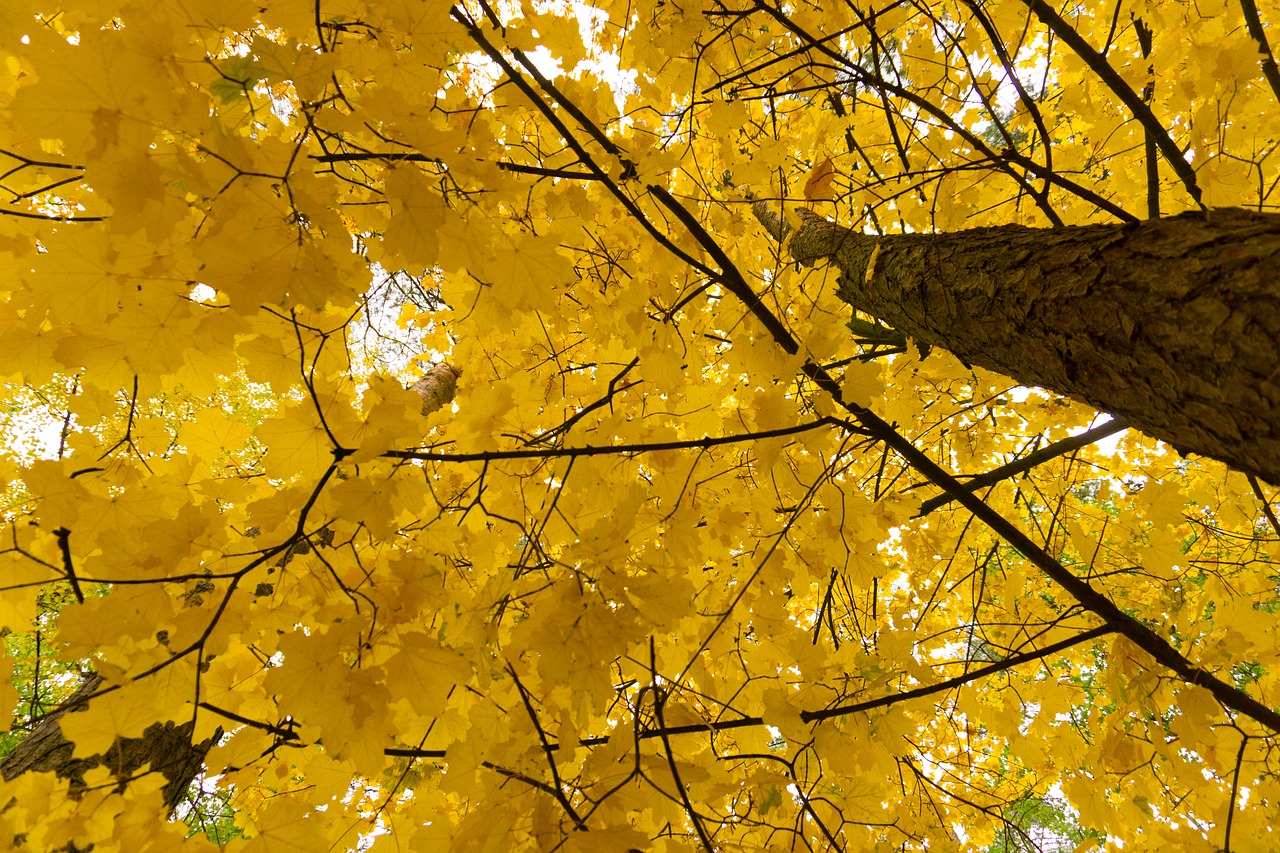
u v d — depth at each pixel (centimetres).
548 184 122
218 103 62
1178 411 68
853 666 137
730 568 147
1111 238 80
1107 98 187
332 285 68
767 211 239
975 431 218
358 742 80
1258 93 149
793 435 125
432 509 112
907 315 130
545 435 121
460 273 138
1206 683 120
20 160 67
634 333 121
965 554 245
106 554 77
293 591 97
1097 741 156
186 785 134
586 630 81
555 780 84
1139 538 165
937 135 161
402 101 66
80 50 52
